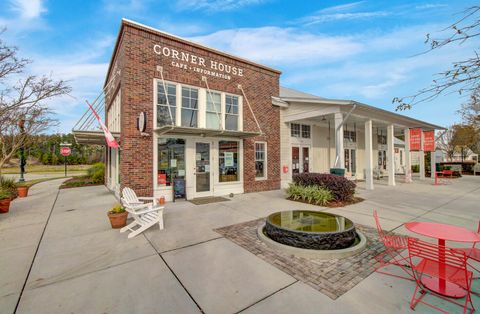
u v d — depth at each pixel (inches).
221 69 382.9
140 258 146.4
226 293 108.2
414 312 94.2
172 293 108.6
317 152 559.5
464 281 93.8
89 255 151.3
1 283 118.3
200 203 312.5
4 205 272.1
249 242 172.1
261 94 435.5
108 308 98.1
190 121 350.0
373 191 418.9
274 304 99.7
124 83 299.6
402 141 973.8
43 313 95.3
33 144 600.4
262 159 439.5
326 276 123.0
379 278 120.6
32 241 177.6
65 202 337.7
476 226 208.5
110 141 293.6
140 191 302.7
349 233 158.2
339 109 382.9
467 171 900.6
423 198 349.7
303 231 155.6
